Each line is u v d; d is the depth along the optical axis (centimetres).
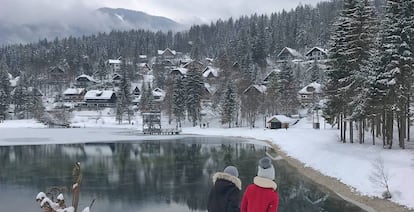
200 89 11612
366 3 4875
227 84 12225
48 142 7744
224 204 746
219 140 8300
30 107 14888
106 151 6325
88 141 8000
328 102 5366
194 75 11506
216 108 12619
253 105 11019
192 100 11400
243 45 17650
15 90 15350
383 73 4147
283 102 11350
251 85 11900
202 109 12475
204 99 13125
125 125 13238
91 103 16200
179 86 11550
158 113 11506
